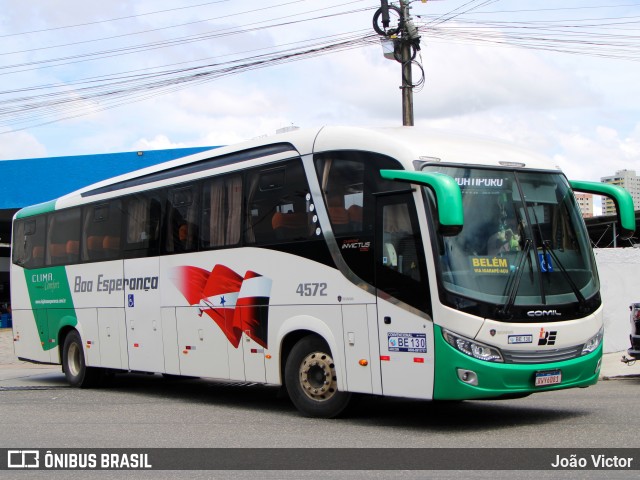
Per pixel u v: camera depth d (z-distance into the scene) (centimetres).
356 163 971
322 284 997
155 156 3036
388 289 916
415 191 893
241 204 1144
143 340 1345
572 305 916
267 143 1117
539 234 928
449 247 876
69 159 3138
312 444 841
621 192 982
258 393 1392
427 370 873
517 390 870
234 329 1138
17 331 1723
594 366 941
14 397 1391
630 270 1803
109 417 1105
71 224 1568
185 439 902
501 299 871
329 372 1000
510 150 989
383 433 895
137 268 1365
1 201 3195
